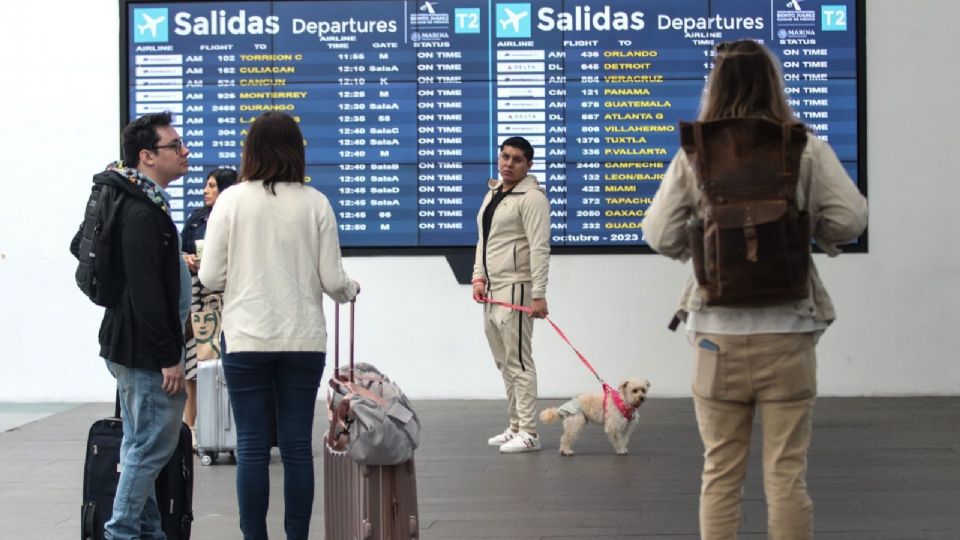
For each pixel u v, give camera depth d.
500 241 8.03
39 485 7.23
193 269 8.03
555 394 10.01
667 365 9.97
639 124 9.90
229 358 4.98
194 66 10.07
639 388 7.77
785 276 3.73
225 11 10.03
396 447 4.71
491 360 10.08
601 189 9.92
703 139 3.79
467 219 9.99
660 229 3.96
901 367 9.91
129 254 4.84
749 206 3.71
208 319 8.02
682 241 4.00
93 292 4.91
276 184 5.08
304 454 5.06
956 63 9.80
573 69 9.91
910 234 9.86
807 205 3.88
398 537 4.80
